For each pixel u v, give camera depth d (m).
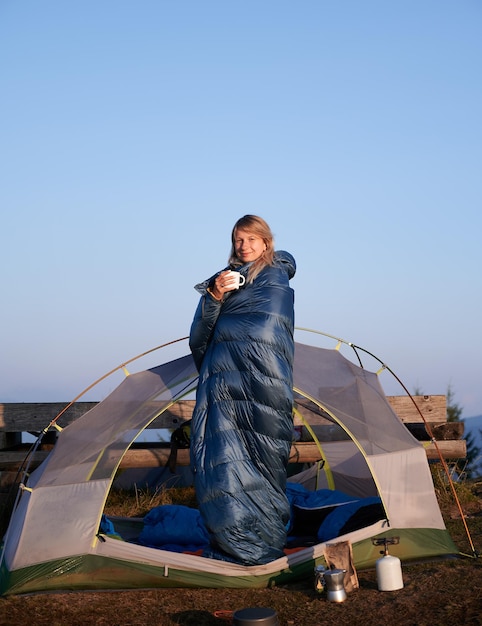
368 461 5.09
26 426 7.04
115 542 4.78
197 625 4.24
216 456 4.79
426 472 5.21
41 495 4.84
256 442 4.81
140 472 6.97
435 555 5.03
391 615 4.26
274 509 4.82
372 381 5.59
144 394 5.24
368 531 4.95
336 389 5.34
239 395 4.84
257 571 4.73
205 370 4.96
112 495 6.78
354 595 4.56
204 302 4.98
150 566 4.70
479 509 6.44
